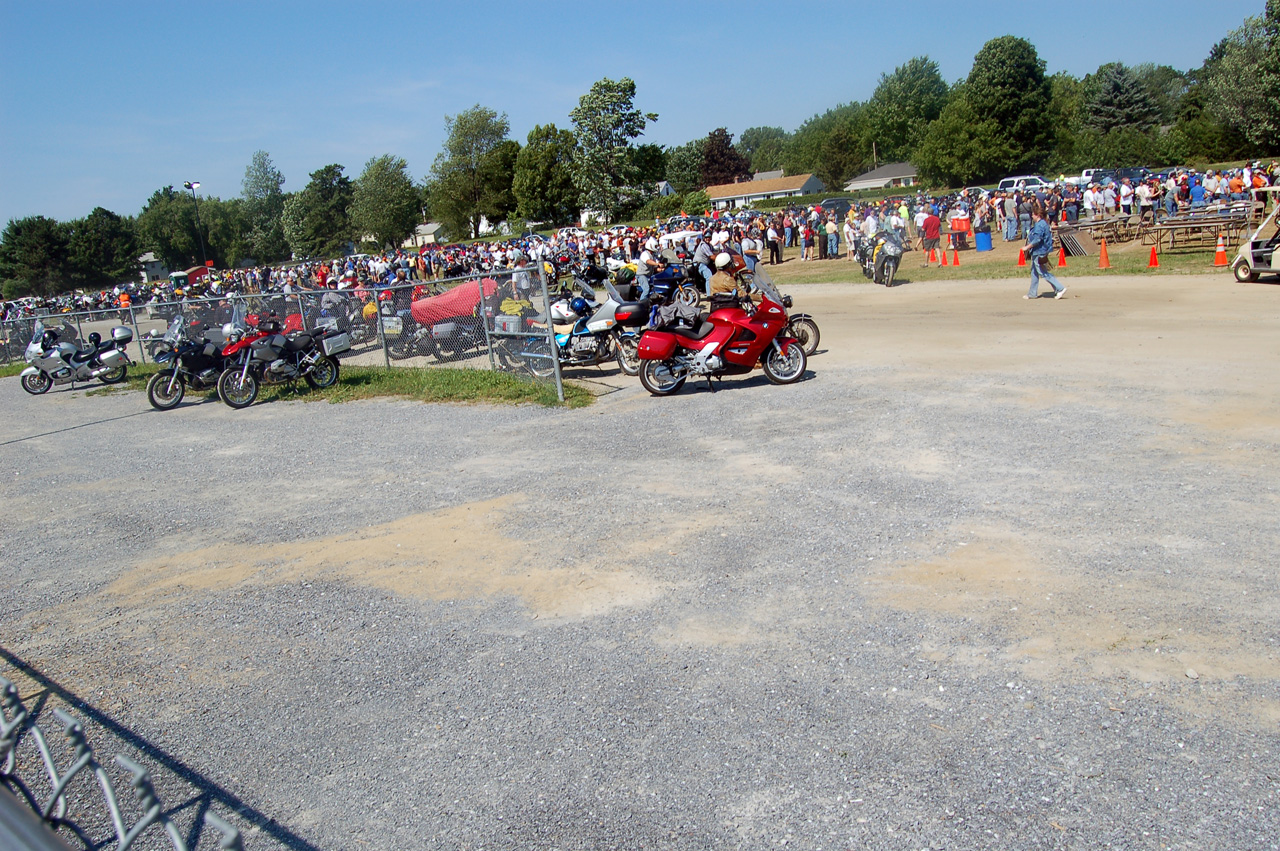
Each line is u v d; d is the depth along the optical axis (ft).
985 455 22.06
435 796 10.68
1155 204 94.27
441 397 38.22
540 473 24.53
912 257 90.99
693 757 10.94
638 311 38.19
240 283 163.63
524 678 13.30
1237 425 22.75
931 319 49.34
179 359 43.04
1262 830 8.84
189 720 12.95
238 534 21.84
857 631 13.70
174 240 341.21
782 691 12.23
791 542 17.58
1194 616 13.17
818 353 40.65
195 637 15.87
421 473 25.93
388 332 48.88
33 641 16.34
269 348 41.91
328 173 373.40
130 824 10.54
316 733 12.32
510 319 39.58
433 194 345.51
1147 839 8.87
